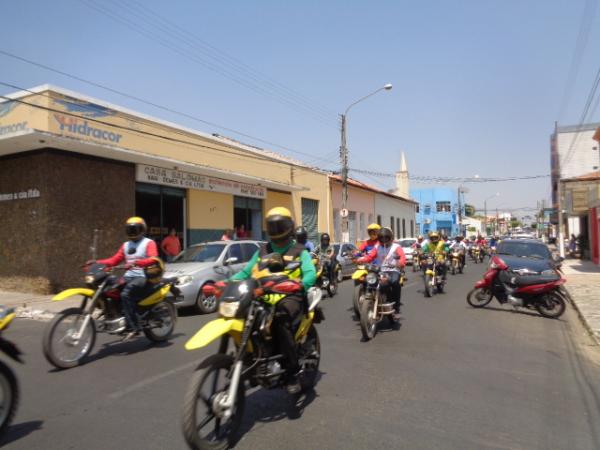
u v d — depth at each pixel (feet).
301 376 15.65
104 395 16.53
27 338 26.43
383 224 130.52
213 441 12.26
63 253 42.75
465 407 15.33
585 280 55.11
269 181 67.41
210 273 34.40
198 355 21.97
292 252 15.10
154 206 53.06
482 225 312.29
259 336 13.43
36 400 16.05
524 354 22.34
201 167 53.62
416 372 19.15
